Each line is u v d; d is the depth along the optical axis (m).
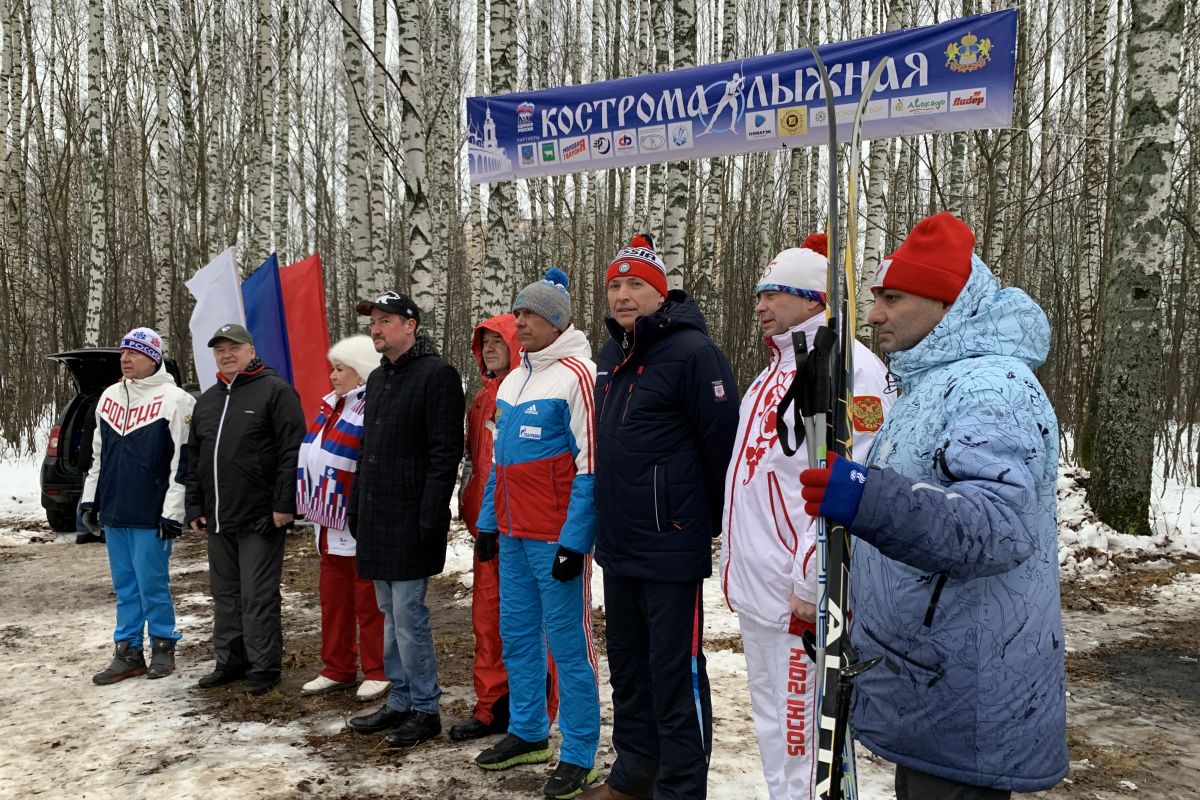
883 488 1.49
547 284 3.30
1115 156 10.77
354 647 4.32
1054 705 1.66
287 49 15.43
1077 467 8.16
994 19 5.02
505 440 3.27
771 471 2.45
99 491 4.55
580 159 6.35
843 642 1.64
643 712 2.94
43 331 17.28
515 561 3.33
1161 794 3.13
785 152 22.50
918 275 1.76
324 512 4.06
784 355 2.57
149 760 3.48
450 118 16.47
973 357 1.74
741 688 4.18
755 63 5.67
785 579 2.43
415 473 3.55
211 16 19.61
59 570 7.08
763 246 15.55
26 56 19.88
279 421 4.23
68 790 3.23
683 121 5.94
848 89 5.42
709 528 2.74
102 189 14.06
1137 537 6.77
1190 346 12.52
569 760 3.15
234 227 17.11
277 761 3.46
